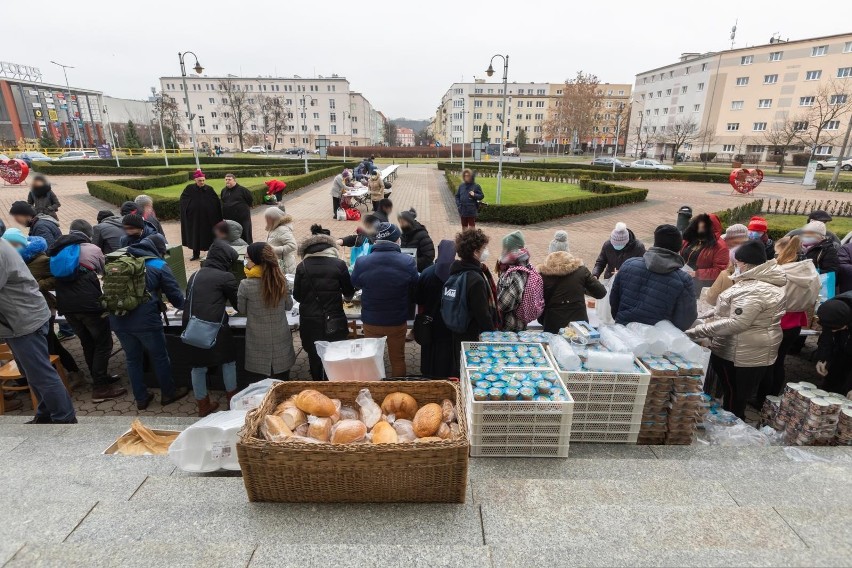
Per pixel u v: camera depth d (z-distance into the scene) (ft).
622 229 18.89
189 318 12.30
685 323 11.75
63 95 251.80
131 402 14.48
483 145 91.91
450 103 321.73
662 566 5.49
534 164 122.42
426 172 118.42
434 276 12.53
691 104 192.65
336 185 47.85
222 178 82.69
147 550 5.63
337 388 8.30
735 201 67.77
